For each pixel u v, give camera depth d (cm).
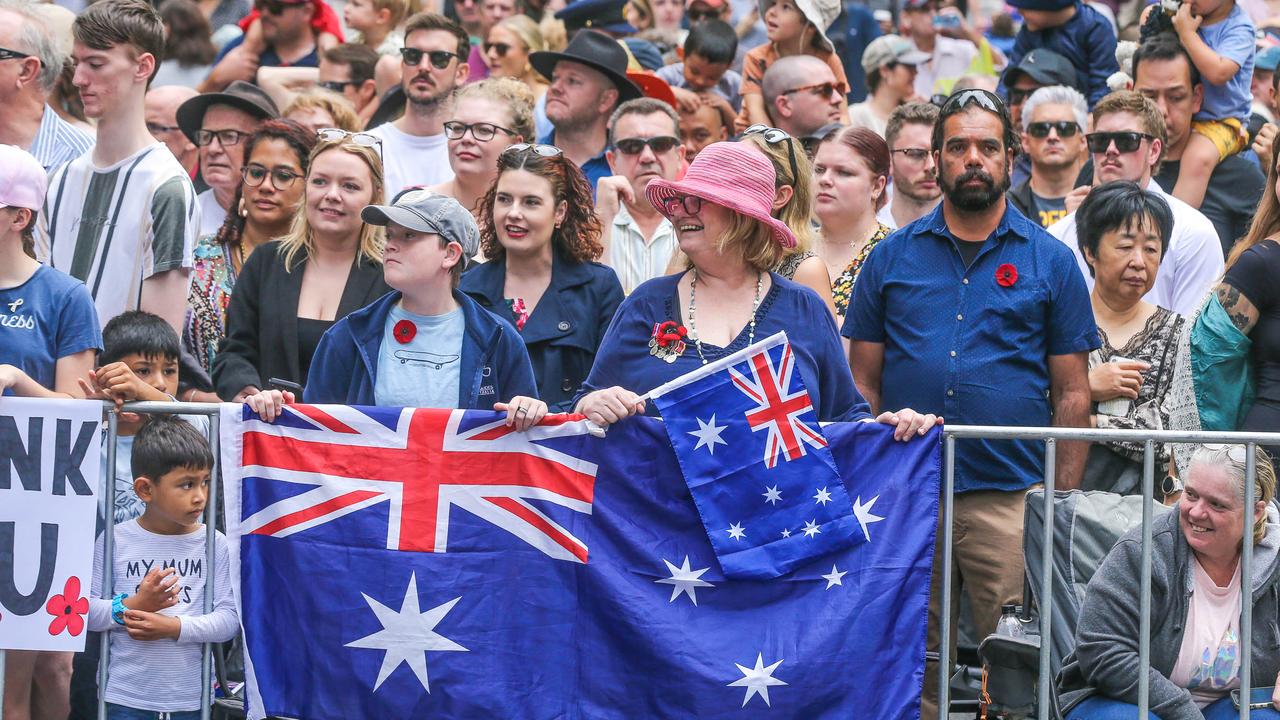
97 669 2105
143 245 2402
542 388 2311
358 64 3428
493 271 2370
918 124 2789
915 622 1916
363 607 1900
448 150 2777
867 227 2547
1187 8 3048
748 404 1917
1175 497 2311
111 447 1931
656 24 4009
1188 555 1973
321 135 2362
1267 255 2248
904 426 1922
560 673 1900
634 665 1900
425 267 1977
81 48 2394
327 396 2012
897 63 3572
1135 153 2747
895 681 1906
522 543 1909
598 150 3089
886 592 1912
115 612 1953
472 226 2016
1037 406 2195
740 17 4084
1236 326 2244
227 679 2105
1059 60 3272
